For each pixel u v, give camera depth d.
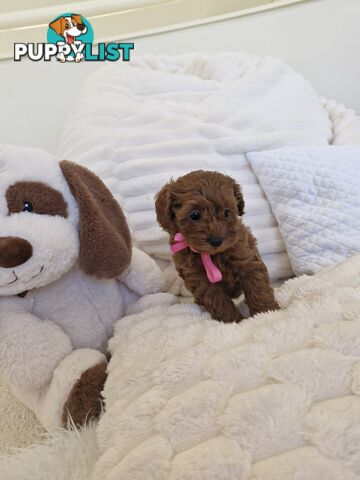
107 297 0.86
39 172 0.75
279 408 0.48
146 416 0.57
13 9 1.58
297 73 1.38
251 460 0.44
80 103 1.25
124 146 1.11
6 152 0.75
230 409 0.50
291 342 0.59
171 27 1.54
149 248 1.06
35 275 0.71
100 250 0.76
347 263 0.80
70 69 1.52
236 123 1.11
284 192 0.99
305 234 0.94
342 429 0.43
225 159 1.07
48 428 0.73
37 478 0.60
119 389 0.65
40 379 0.74
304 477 0.40
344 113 1.31
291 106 1.17
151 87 1.24
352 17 1.44
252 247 0.79
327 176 0.97
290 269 1.02
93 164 1.09
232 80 1.28
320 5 1.46
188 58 1.43
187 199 0.70
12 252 0.66
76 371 0.73
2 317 0.75
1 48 1.53
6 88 1.50
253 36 1.53
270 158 1.02
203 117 1.14
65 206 0.76
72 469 0.61
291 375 0.52
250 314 0.80
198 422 0.51
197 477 0.44
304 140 1.12
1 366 0.72
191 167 1.06
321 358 0.53
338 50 1.48
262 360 0.56
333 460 0.41
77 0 1.58
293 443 0.44
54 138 1.55
